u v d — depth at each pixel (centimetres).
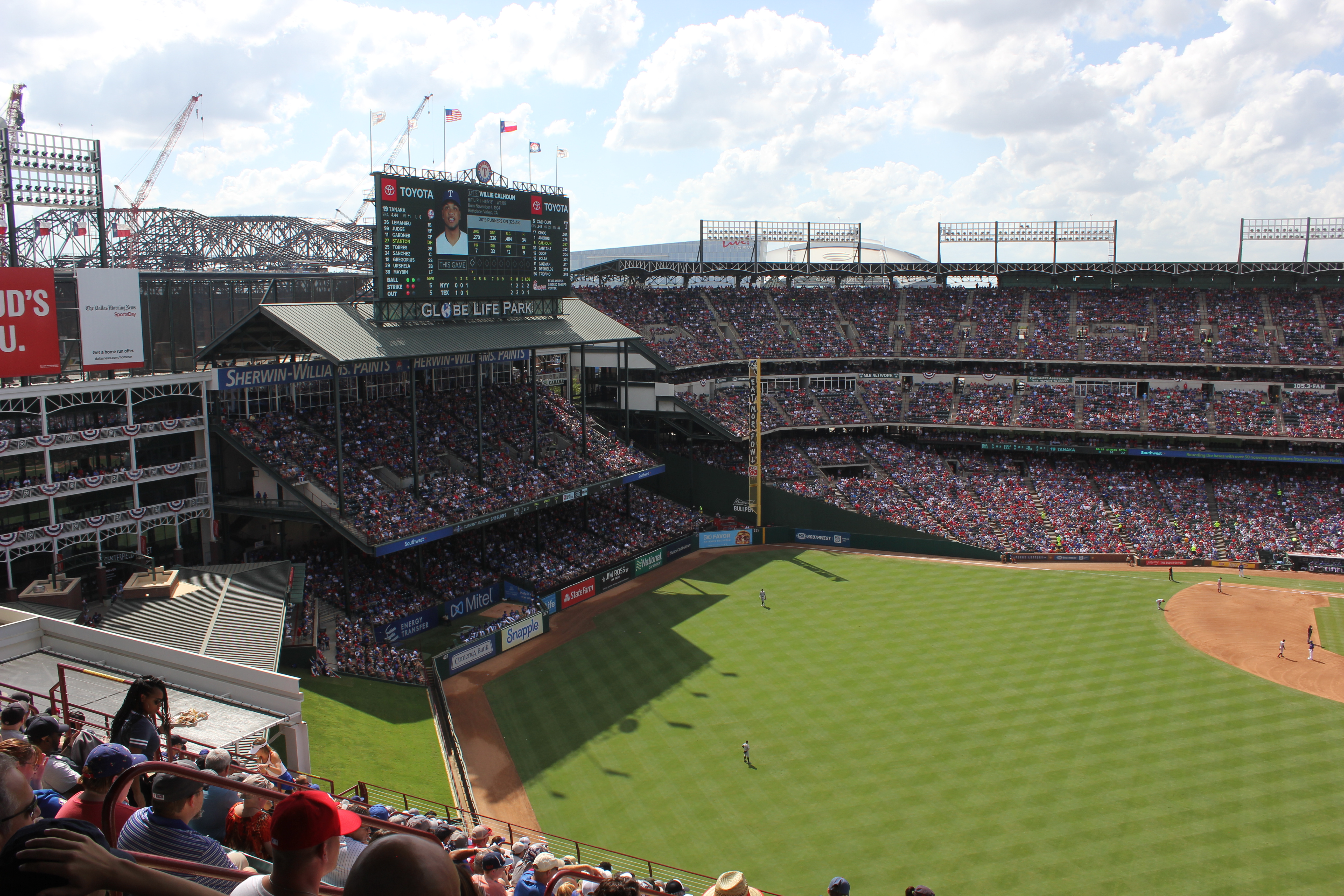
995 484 9444
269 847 1023
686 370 9969
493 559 7169
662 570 7988
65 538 5209
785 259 14338
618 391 9581
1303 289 10006
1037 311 10456
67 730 1554
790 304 10875
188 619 4681
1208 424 9075
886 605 6894
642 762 4506
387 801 3938
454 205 6725
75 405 5334
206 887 458
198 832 955
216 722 3059
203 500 5969
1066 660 5738
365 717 4772
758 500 8856
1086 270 10544
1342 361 9038
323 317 6122
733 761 4472
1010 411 9712
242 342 6138
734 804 4084
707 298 10719
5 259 6116
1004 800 4066
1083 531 8631
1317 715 4916
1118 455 9700
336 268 10169
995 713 4956
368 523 5944
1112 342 9806
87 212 6222
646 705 5159
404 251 6419
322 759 4219
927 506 9025
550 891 1095
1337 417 8869
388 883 387
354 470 6350
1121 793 4112
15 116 5659
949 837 3784
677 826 3922
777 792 4175
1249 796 4081
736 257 14538
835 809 4019
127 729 1096
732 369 10100
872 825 3881
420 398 7731
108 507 5572
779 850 3722
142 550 5597
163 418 5831
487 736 4850
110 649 3378
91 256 6944
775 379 10131
